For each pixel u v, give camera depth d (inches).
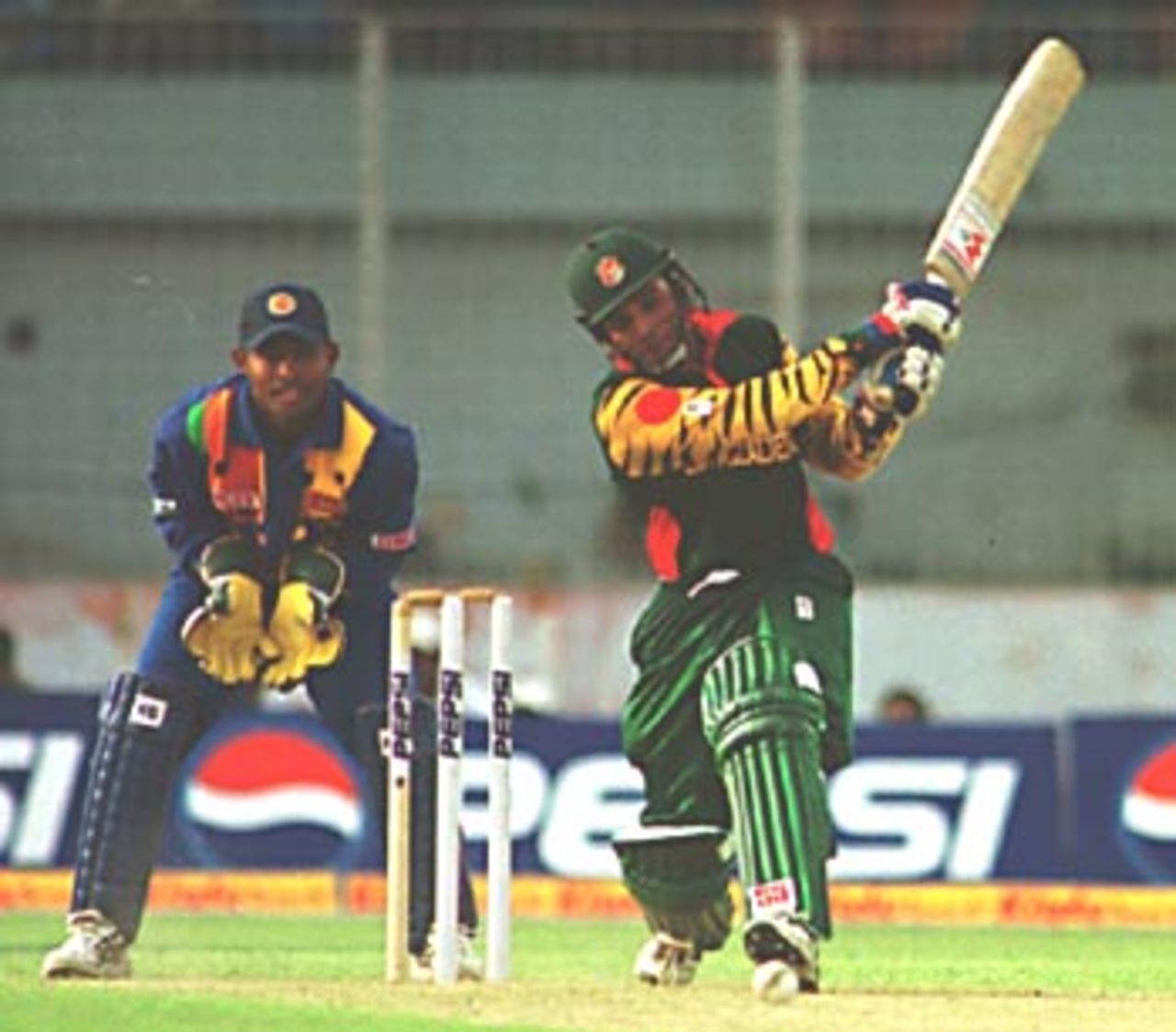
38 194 2773.1
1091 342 2829.7
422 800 1165.7
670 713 1097.4
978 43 2812.5
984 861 2166.6
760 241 2832.2
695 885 1117.1
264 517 1163.9
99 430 2770.7
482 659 2561.5
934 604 2642.7
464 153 2819.9
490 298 2810.0
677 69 2837.1
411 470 1171.3
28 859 2164.1
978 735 2176.4
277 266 2795.3
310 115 2797.7
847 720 1093.1
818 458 1090.1
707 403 1056.8
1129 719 2170.3
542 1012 987.3
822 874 1042.7
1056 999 1079.6
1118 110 2837.1
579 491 2780.5
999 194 1096.8
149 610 2598.4
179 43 2778.1
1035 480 2800.2
